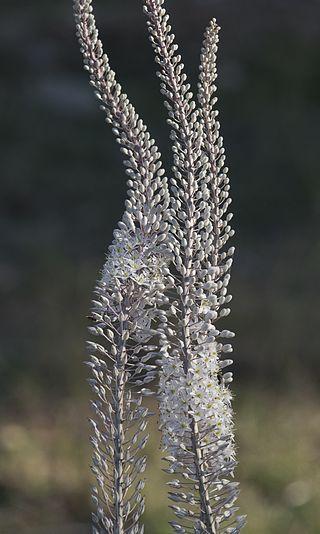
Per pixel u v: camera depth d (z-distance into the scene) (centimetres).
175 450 214
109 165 1370
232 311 889
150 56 1688
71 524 613
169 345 213
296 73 1580
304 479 634
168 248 215
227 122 1460
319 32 1706
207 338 211
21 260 1104
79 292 966
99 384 219
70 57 1692
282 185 1261
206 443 214
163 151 1363
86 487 633
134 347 217
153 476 600
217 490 219
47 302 941
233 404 735
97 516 218
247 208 1216
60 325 881
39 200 1275
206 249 214
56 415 744
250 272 1044
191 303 212
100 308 216
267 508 606
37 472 653
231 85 1549
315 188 1229
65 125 1463
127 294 216
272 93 1542
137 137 221
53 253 1089
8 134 1431
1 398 771
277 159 1332
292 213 1207
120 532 217
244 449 671
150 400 712
